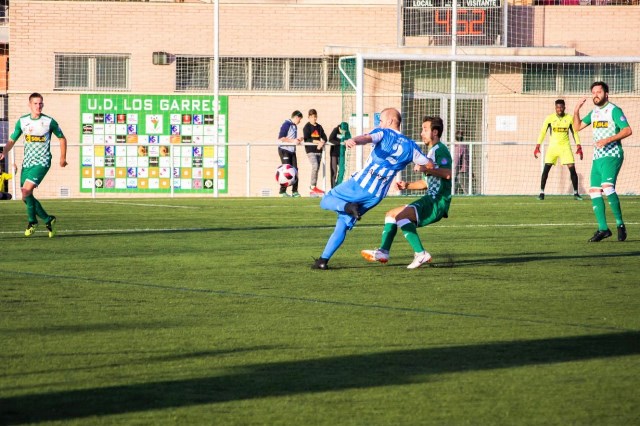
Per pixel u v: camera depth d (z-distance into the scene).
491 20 61.66
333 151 54.25
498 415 9.81
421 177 57.97
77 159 63.09
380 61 61.00
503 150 60.69
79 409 9.90
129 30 63.28
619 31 63.47
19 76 63.06
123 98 63.38
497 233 29.20
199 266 21.39
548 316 15.21
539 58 49.94
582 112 61.56
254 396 10.44
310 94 63.41
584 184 61.50
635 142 61.16
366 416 9.74
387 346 12.94
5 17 67.81
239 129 63.56
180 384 10.92
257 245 25.88
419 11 61.72
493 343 13.13
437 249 24.84
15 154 61.34
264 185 63.50
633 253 24.06
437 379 11.18
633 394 10.57
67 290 17.86
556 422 9.59
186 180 63.72
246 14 63.38
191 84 63.72
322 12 63.34
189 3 63.31
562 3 64.25
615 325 14.45
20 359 12.08
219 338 13.42
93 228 31.19
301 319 14.92
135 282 18.89
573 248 25.17
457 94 60.47
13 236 28.50
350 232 29.55
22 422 9.44
